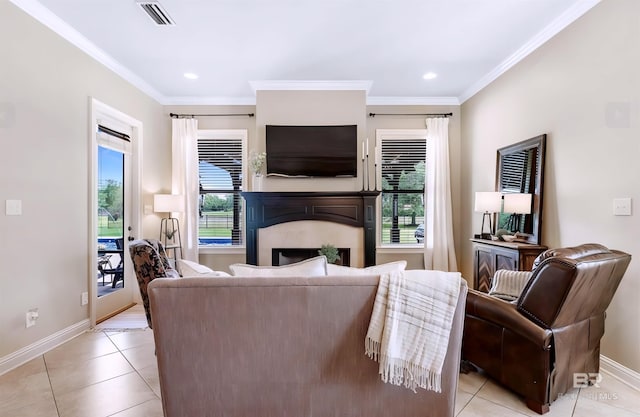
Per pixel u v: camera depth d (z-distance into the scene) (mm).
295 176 4176
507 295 2447
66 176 2805
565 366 1817
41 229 2545
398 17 2699
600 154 2357
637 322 2072
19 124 2369
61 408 1804
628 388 2035
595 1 2389
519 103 3361
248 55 3377
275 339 1385
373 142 4773
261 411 1415
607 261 1682
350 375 1395
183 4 2510
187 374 1400
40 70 2549
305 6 2549
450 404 1387
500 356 1943
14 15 2332
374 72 3828
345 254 4086
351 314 1368
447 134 4641
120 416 1732
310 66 3658
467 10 2607
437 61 3535
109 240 3572
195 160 4621
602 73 2342
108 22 2748
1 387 2025
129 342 2752
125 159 3861
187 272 1673
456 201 4777
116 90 3562
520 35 2979
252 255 4027
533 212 3047
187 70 3738
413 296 1316
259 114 4191
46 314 2580
